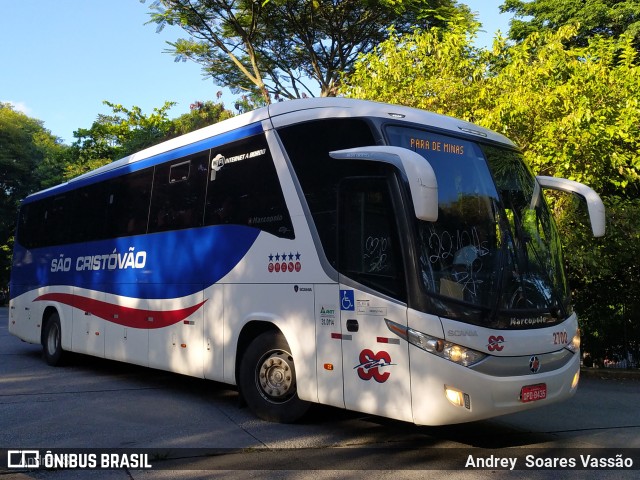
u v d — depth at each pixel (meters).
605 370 10.78
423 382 5.29
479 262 5.73
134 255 9.12
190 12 18.50
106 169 10.38
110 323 9.56
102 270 9.92
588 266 10.02
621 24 16.92
